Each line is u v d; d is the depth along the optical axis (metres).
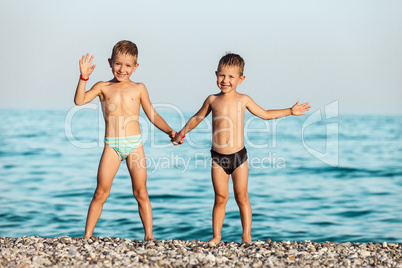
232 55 5.75
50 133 42.22
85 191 14.77
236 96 5.78
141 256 4.97
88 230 5.92
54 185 16.03
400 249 5.65
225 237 9.41
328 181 18.20
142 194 5.87
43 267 4.55
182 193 14.38
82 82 5.51
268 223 10.93
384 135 46.44
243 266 4.67
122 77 5.71
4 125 55.16
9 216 11.27
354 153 29.56
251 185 16.80
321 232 10.12
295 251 5.34
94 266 4.57
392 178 19.27
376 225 10.83
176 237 9.38
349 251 5.46
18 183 16.50
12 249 5.18
